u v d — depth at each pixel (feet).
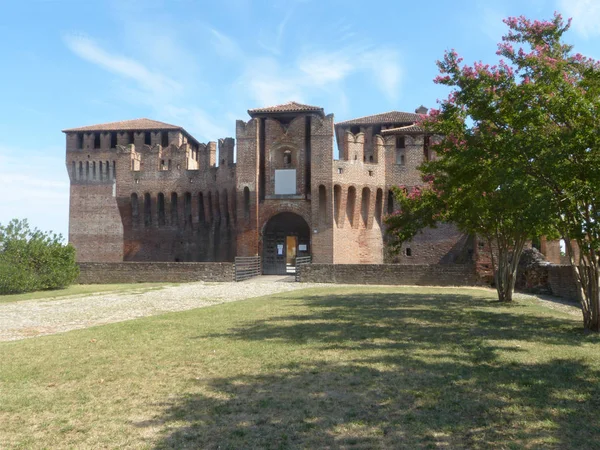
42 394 25.93
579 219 43.34
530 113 44.52
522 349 36.40
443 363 31.78
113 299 83.61
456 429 20.54
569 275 82.74
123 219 188.85
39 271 109.81
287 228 166.09
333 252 152.87
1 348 38.63
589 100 42.16
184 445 19.16
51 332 49.67
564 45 63.10
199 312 60.90
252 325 49.06
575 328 46.93
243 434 20.22
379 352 35.22
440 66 54.90
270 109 162.71
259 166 161.07
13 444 19.34
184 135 238.68
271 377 28.66
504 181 45.62
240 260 147.33
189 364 32.12
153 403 24.27
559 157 40.98
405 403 23.80
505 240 75.46
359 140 162.81
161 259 184.55
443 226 161.99
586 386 26.48
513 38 65.98
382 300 76.69
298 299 78.95
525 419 21.61
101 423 21.61
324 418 21.91
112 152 232.94
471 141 52.95
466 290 103.24
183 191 183.93
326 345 37.91
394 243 90.68
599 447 18.65
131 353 35.76
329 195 153.48
